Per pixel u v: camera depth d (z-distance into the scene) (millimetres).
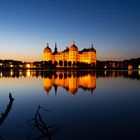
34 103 26125
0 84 52000
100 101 27188
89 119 18125
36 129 15688
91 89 41406
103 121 17484
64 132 14945
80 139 13664
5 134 14727
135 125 16297
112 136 14086
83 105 24484
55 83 54531
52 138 13930
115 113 20219
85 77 80562
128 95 32719
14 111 21547
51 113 20469
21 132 15156
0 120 11953
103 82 57344
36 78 74125
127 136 14047
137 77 81188
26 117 19062
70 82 57375
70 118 18531
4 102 26922
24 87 45250
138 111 21000
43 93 35750
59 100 28281
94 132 14852
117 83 54156
